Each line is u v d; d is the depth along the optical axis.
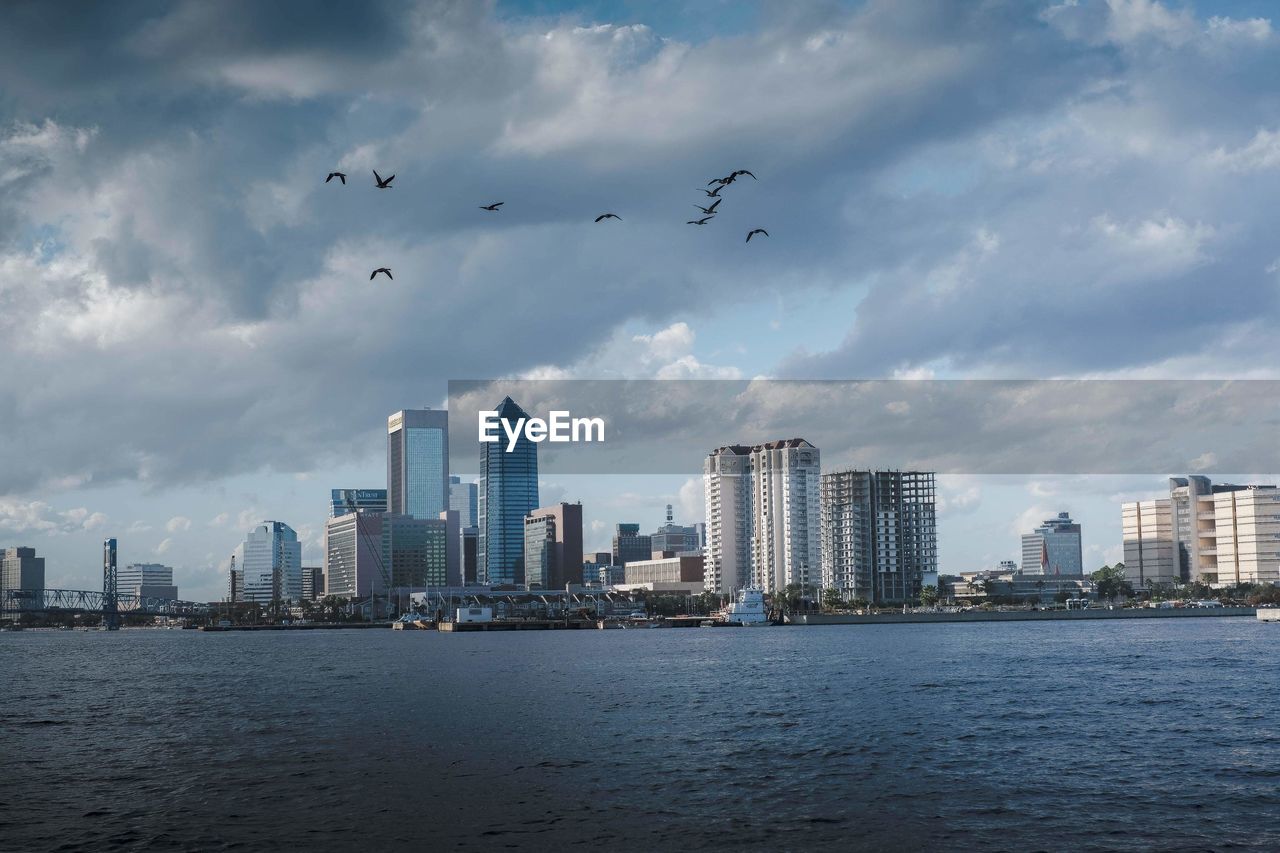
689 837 71.25
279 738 117.81
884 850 67.88
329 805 81.62
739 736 113.62
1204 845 68.19
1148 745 104.56
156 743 116.06
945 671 192.00
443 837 71.94
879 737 111.44
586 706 145.00
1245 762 94.94
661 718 130.12
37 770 99.19
